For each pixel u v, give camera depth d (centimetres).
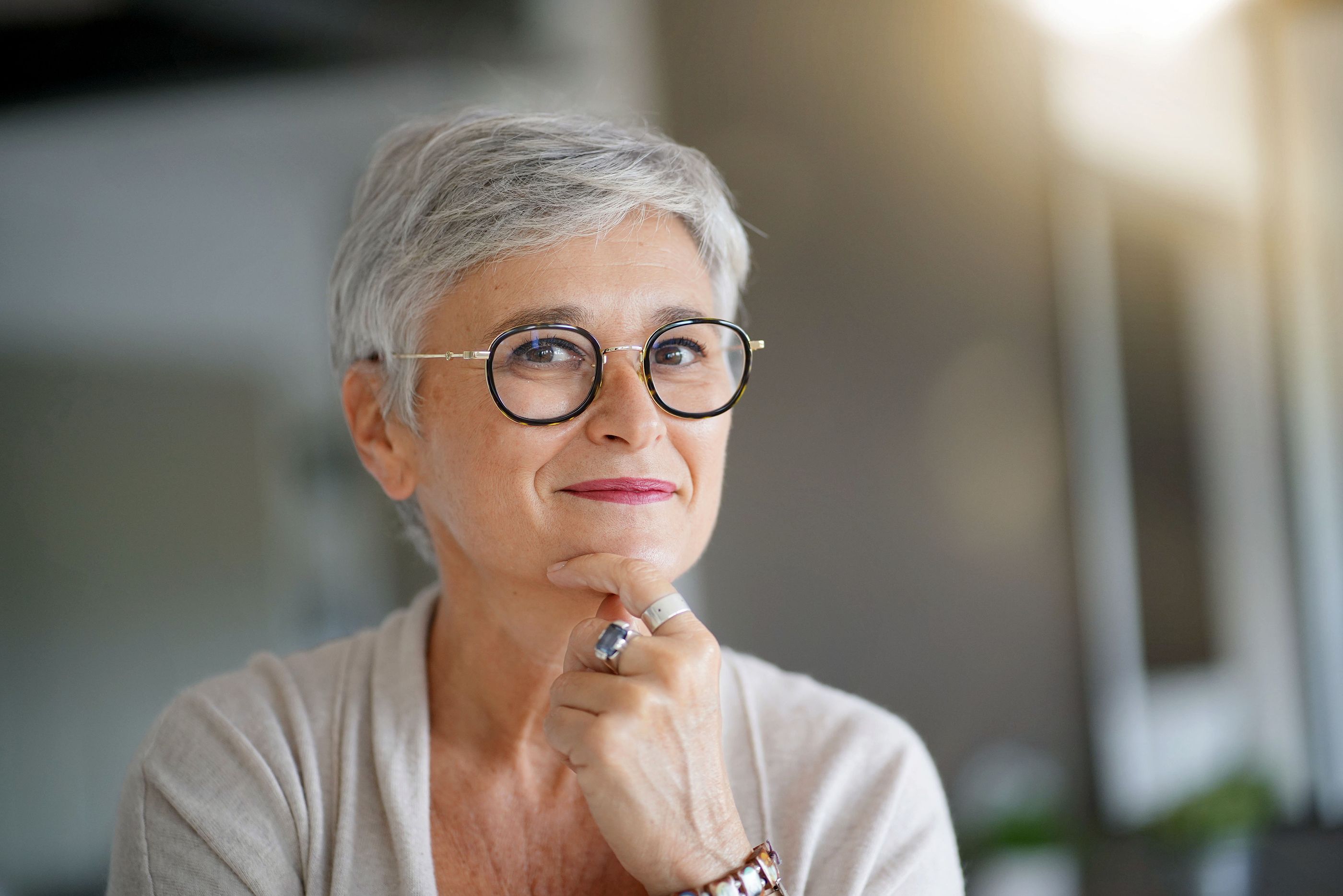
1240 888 241
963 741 277
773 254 296
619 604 93
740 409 298
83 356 335
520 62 308
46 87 298
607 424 89
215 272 353
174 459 345
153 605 338
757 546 296
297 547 356
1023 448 270
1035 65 264
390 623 111
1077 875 250
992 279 273
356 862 93
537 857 98
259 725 100
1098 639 264
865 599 287
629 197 93
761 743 104
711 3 299
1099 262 263
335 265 109
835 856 97
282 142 341
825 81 289
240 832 94
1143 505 262
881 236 285
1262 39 244
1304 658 245
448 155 95
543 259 91
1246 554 252
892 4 281
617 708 82
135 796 98
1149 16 253
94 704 327
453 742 103
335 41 294
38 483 326
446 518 98
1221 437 253
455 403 93
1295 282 244
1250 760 250
